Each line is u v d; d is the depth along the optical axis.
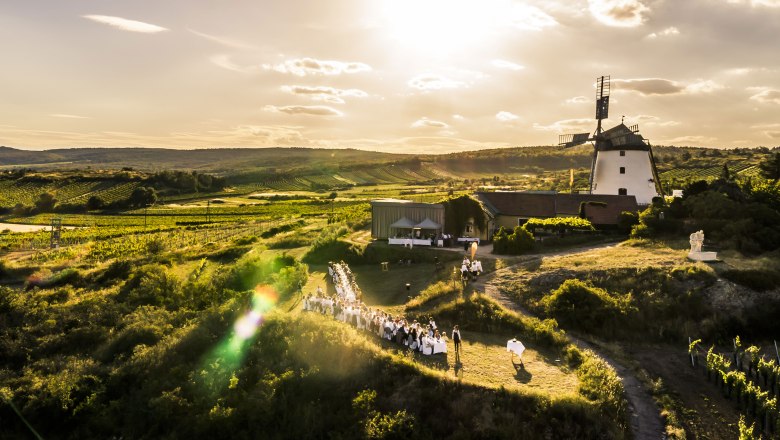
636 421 24.27
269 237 85.44
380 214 61.12
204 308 42.78
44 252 80.12
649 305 35.66
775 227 49.66
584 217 62.09
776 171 87.56
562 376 27.22
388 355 28.42
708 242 48.53
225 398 26.84
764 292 36.09
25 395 27.89
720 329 34.00
